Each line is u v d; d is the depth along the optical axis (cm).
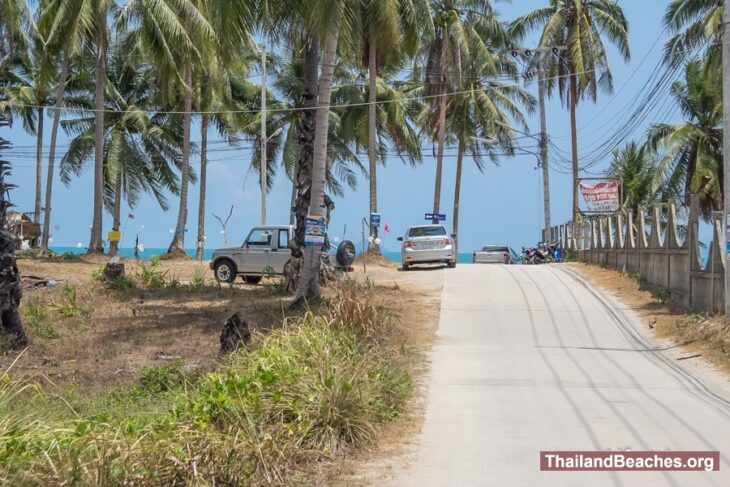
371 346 1249
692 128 3459
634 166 4156
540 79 3938
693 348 1365
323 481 672
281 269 2333
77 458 575
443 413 926
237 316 1138
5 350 1278
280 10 1716
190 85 3428
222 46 1723
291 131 4159
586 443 797
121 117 3788
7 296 1309
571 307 1862
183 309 1759
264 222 3328
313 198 1680
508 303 1916
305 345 979
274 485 645
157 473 592
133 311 1661
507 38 3806
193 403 761
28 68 3794
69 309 1688
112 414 844
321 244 1680
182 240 3603
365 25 1895
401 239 2906
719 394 1056
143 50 2873
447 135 4447
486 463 728
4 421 646
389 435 820
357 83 4131
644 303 1873
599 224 2844
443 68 3556
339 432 771
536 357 1311
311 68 1817
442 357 1302
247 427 710
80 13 2700
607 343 1455
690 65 3497
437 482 673
